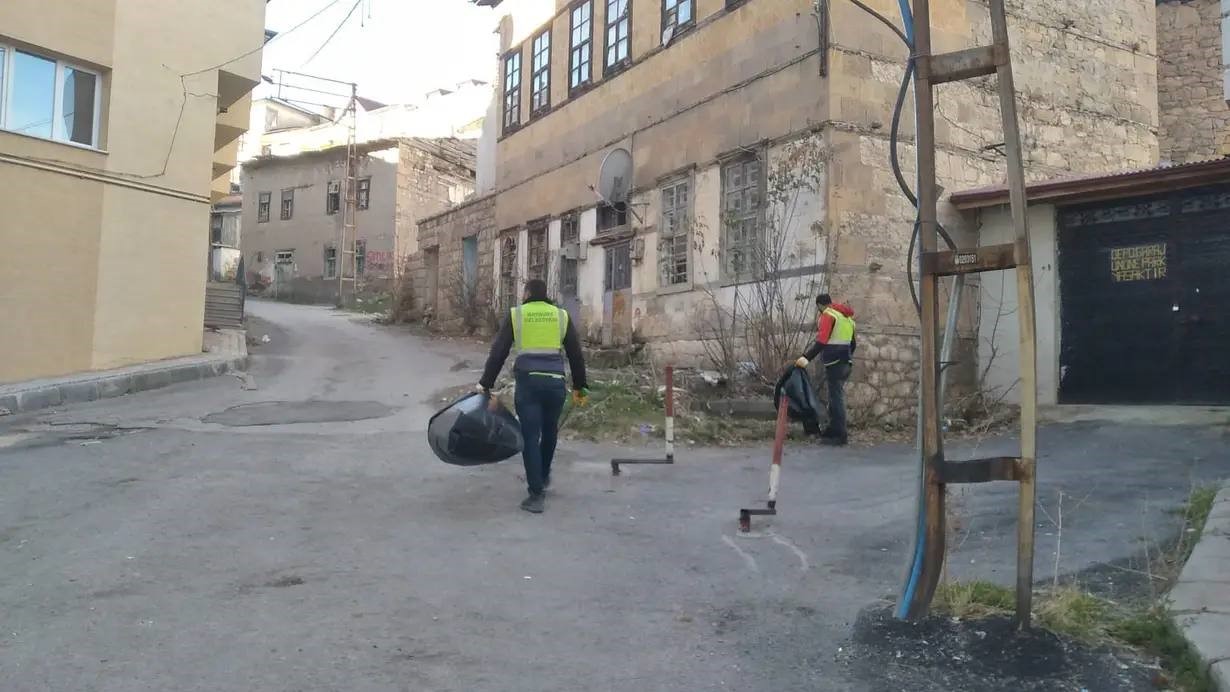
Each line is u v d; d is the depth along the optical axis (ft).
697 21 46.39
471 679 11.91
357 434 31.48
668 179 47.96
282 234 125.39
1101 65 46.19
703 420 34.45
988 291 40.75
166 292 47.75
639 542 18.89
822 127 37.68
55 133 43.62
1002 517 20.36
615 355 49.85
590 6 57.21
